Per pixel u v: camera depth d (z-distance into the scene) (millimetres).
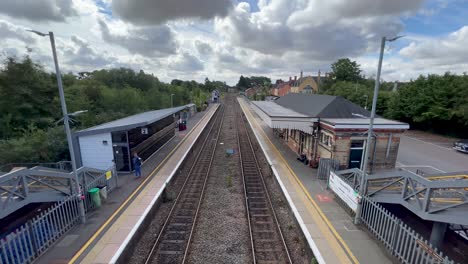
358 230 9812
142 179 15336
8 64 21812
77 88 31484
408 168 18125
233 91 188375
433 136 31203
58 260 7930
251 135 32156
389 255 8281
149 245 9703
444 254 8820
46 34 7910
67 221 9648
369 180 10828
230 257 8938
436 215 7438
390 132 15492
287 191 13500
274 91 107375
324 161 15133
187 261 8711
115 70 54688
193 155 22906
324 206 11812
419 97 32688
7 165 15422
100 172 12641
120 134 15984
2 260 6875
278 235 10391
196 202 13391
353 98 46062
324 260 8039
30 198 8609
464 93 28359
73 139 15773
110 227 9867
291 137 23359
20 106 21469
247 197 13992
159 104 45594
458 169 17938
